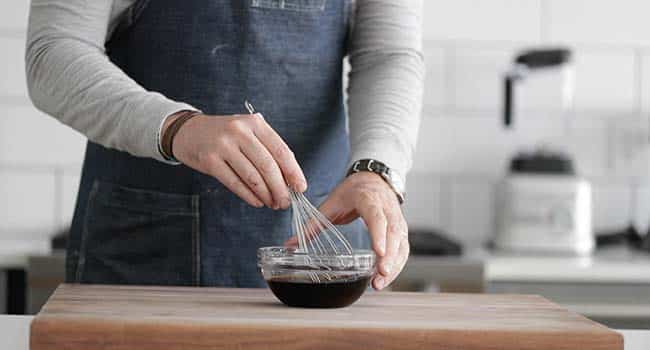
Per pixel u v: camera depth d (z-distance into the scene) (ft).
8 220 8.49
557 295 7.43
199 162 3.52
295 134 4.52
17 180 8.49
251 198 3.56
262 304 3.59
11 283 7.36
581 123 8.81
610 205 8.88
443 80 8.71
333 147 4.64
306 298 3.47
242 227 4.42
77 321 3.06
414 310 3.51
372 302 3.69
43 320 3.05
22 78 8.45
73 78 3.75
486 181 8.77
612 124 8.85
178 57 4.39
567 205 7.88
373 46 4.50
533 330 3.14
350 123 4.42
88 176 4.63
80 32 3.93
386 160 4.00
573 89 8.82
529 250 7.90
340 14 4.58
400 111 4.26
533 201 7.89
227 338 3.07
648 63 8.82
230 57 4.40
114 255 4.49
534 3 8.74
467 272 7.29
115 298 3.61
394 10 4.51
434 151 8.75
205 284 4.41
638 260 7.56
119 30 4.44
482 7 8.70
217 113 4.41
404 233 3.80
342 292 3.48
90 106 3.68
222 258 4.42
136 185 4.44
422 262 7.28
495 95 8.75
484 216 8.80
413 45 4.53
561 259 7.55
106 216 4.49
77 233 4.66
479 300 3.78
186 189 4.38
